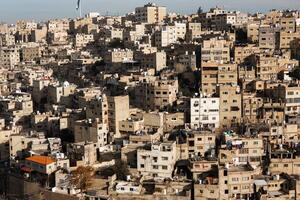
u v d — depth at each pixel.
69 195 179.12
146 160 193.88
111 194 178.62
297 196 174.50
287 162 189.62
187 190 178.38
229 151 192.38
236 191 179.00
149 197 177.00
